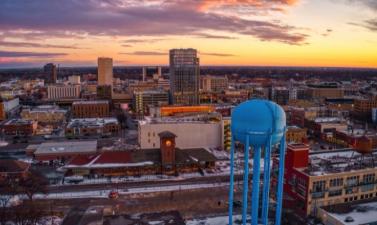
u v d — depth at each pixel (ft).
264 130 167.84
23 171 370.32
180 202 320.50
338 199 304.30
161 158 410.72
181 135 522.88
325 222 271.08
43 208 303.68
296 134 558.97
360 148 392.47
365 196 315.78
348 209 282.36
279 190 181.37
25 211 280.51
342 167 323.16
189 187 360.48
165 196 336.08
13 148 546.67
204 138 532.32
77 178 381.19
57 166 438.81
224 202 318.86
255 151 177.17
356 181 310.65
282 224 269.03
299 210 297.33
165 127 516.73
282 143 177.47
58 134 652.48
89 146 489.26
